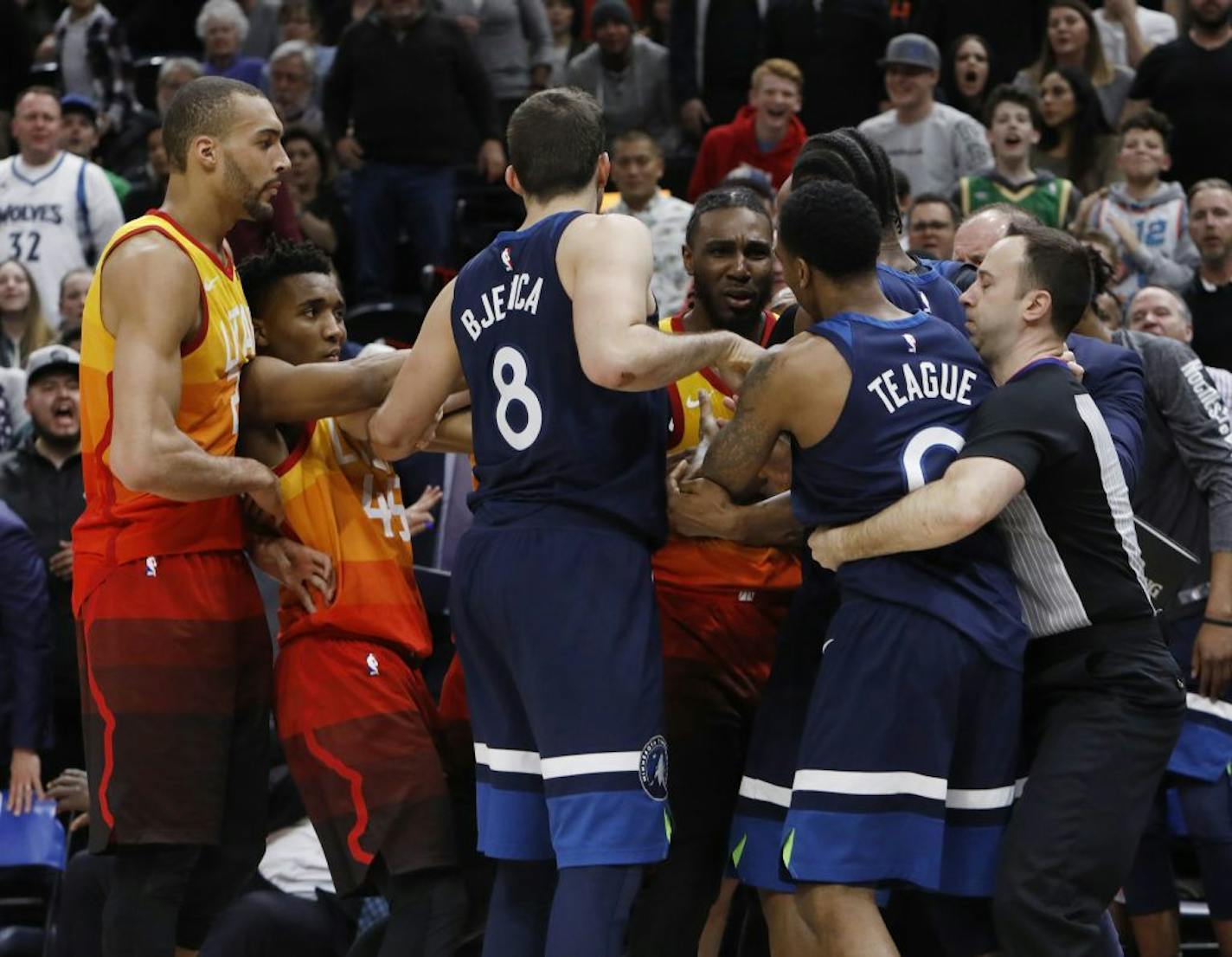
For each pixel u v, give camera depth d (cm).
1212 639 884
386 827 688
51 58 1991
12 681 990
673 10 1712
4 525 988
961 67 1633
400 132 1576
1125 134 1376
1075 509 639
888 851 617
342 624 705
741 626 728
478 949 792
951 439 627
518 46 1781
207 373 676
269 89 1773
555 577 618
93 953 899
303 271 731
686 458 692
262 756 718
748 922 801
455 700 748
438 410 667
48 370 1071
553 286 623
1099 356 756
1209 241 1271
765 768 676
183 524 693
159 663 682
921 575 624
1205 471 899
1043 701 654
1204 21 1538
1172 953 909
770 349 646
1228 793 895
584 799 611
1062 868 620
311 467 714
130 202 1630
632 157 1359
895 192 724
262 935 893
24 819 970
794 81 1497
